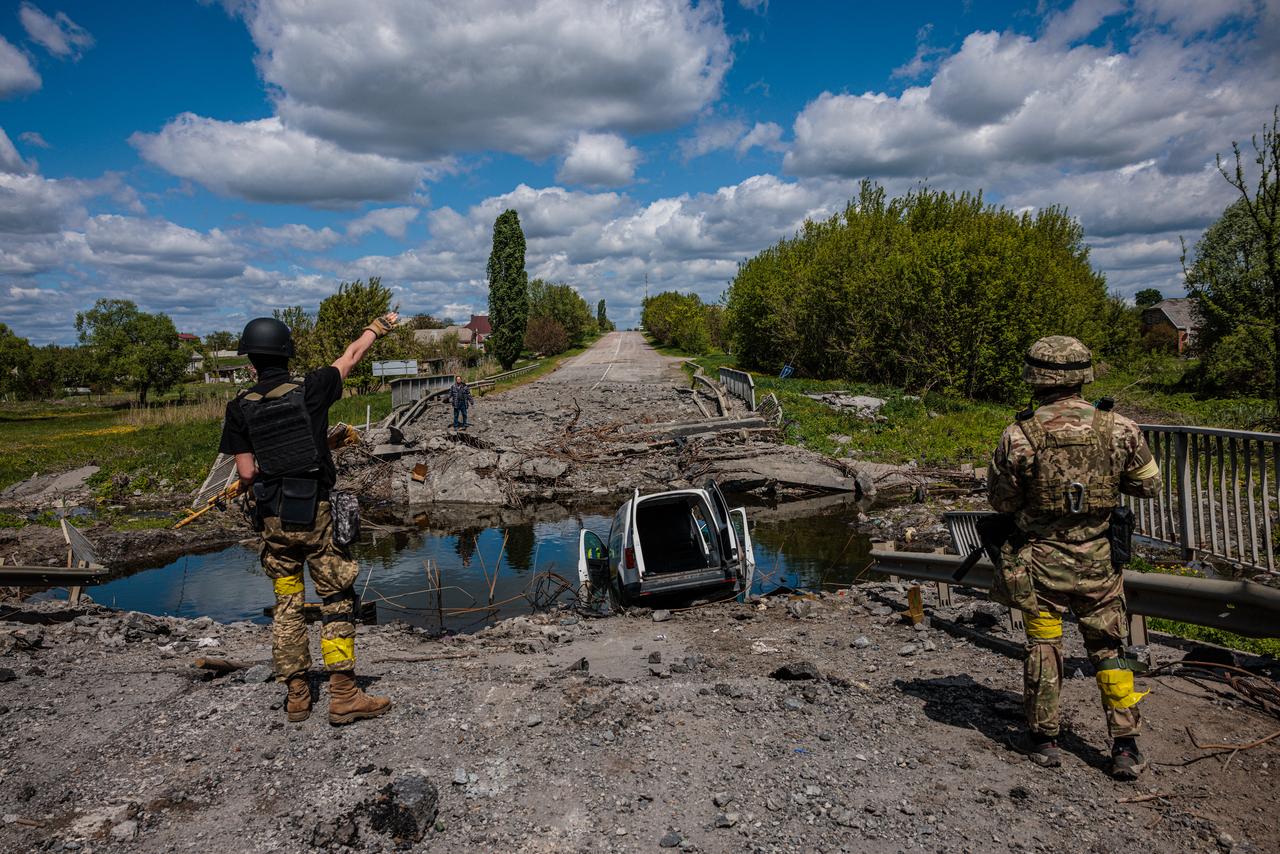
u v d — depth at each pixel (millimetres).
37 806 3105
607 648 5910
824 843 2752
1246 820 2754
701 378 34969
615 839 2820
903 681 4469
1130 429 3084
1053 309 26641
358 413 28516
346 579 3832
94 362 45906
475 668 5078
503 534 14180
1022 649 4738
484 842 2811
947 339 27172
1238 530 5664
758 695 4301
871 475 16953
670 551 10266
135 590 10445
